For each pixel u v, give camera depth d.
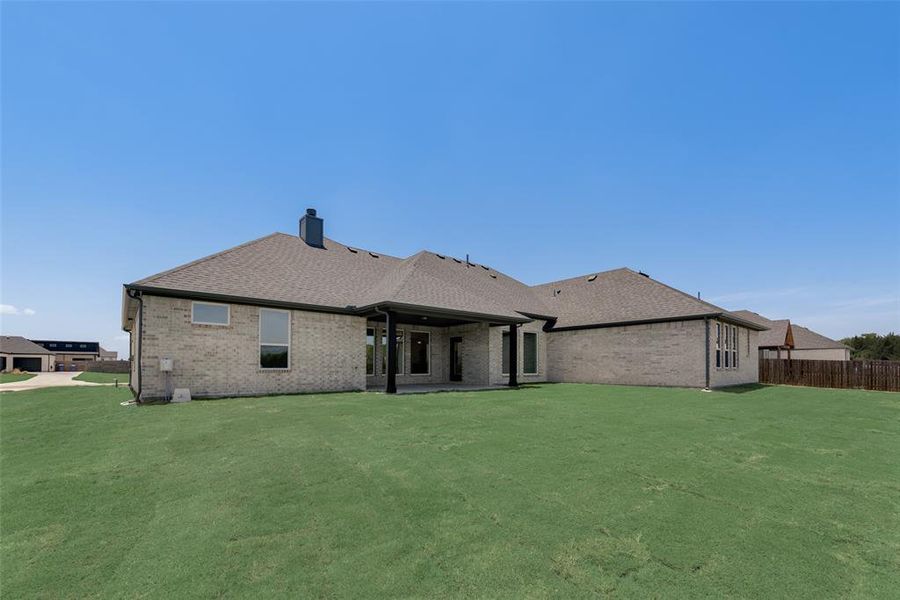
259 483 4.63
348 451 5.96
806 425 8.60
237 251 14.84
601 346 19.50
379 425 7.84
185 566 2.91
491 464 5.39
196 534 3.41
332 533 3.44
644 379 17.95
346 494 4.32
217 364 12.02
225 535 3.40
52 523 3.64
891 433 7.87
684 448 6.37
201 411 9.34
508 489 4.49
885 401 13.35
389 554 3.09
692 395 13.99
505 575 2.81
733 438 7.17
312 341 13.91
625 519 3.76
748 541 3.36
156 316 11.16
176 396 11.00
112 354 86.00
